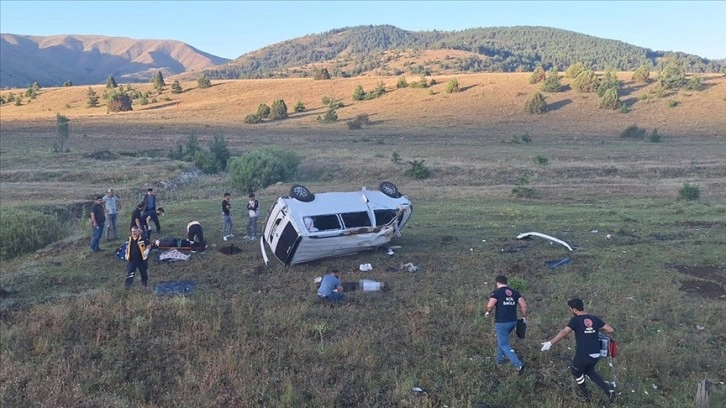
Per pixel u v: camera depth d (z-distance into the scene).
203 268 14.55
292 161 38.25
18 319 10.98
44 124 84.12
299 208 14.48
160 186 33.88
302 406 7.36
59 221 23.45
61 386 7.95
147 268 14.02
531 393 7.68
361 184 35.09
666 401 7.45
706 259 14.27
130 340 9.74
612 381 7.79
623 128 71.75
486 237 17.22
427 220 20.30
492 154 47.19
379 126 80.75
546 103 90.44
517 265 14.02
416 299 11.55
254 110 103.75
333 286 11.77
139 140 63.94
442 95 101.69
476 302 11.14
